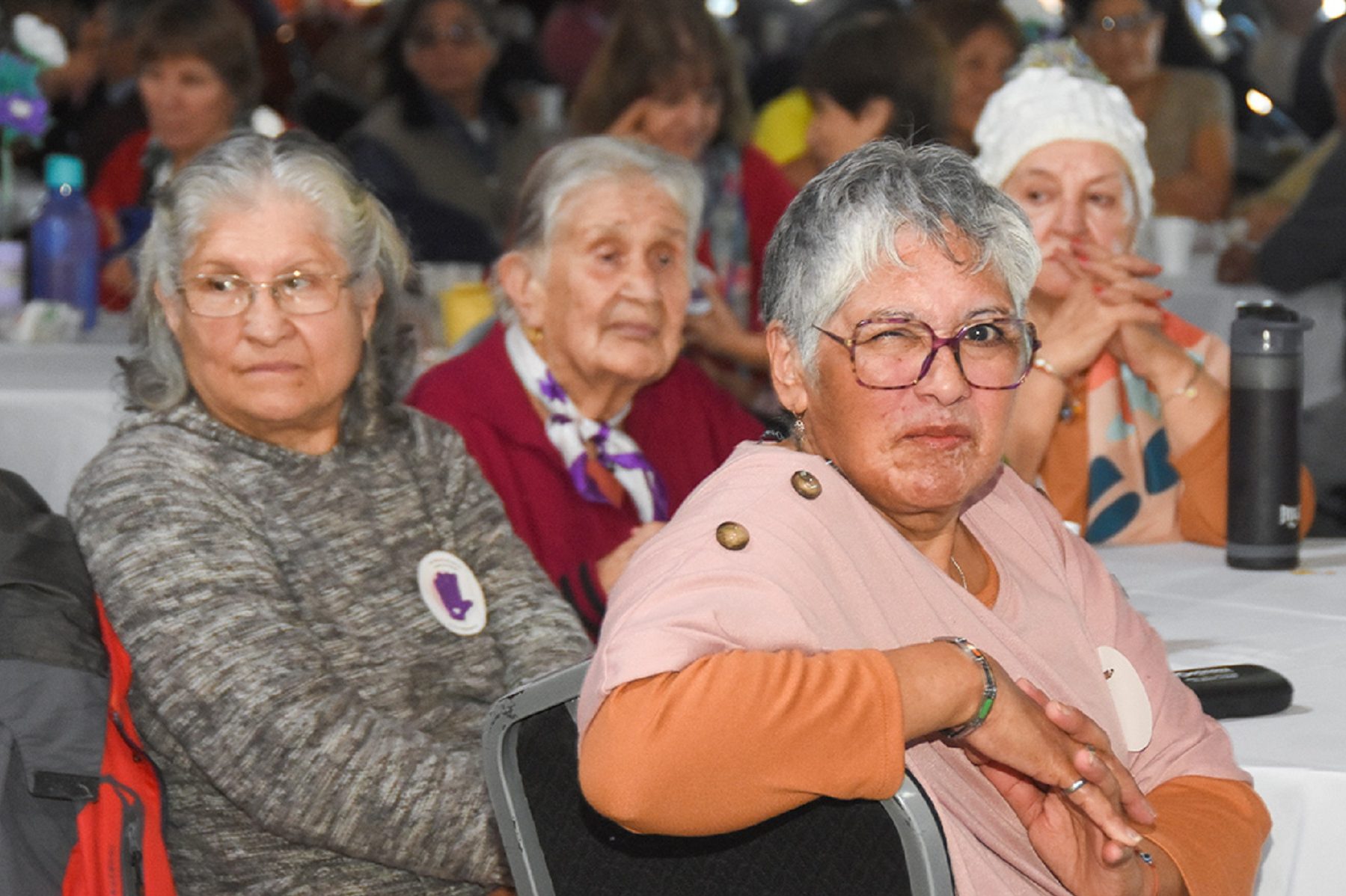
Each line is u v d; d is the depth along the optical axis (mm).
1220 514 2658
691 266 2740
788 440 1586
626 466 2715
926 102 4609
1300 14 7785
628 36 4348
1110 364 2736
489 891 1896
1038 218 2781
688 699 1275
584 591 2480
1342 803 1624
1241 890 1532
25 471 3240
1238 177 6730
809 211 1496
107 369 3615
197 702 1764
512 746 1427
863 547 1445
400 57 6277
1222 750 1650
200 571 1820
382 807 1781
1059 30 6719
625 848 1412
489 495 2232
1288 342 2473
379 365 2133
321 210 2000
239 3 6859
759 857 1379
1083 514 2738
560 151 2691
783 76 7516
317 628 1937
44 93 7031
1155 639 1719
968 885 1395
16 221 5301
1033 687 1445
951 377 1450
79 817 1637
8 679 1631
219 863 1847
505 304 2734
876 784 1287
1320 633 2115
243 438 1986
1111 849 1403
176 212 1975
